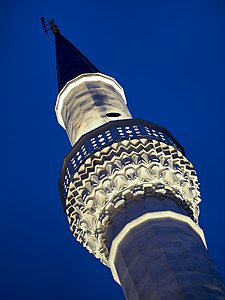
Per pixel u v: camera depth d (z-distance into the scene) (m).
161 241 23.64
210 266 22.92
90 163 28.62
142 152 28.11
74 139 33.31
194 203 28.30
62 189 30.62
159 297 21.45
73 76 37.22
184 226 25.00
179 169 28.48
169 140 29.86
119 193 26.92
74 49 42.84
